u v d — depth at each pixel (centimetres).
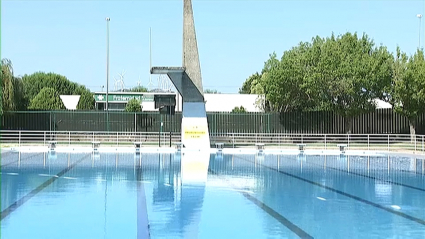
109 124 3797
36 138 3494
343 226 989
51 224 990
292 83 3703
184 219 1053
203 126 3228
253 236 904
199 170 2070
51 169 2059
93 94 6438
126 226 976
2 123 3678
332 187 1571
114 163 2352
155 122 3819
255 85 7238
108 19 4481
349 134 3278
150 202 1262
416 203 1270
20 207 1180
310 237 898
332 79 3394
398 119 3569
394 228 973
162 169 2094
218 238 888
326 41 3872
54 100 5597
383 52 3559
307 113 3750
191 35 3206
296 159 2672
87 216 1073
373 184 1647
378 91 3412
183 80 3195
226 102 5484
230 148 3297
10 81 3594
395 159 2678
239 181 1708
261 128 3794
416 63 3256
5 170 2017
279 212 1139
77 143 3569
